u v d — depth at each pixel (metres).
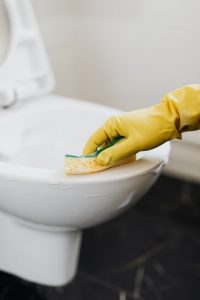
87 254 1.06
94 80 1.23
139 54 1.14
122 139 0.62
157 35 1.10
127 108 1.22
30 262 0.85
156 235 1.14
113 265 1.03
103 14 1.13
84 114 0.87
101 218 0.67
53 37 1.14
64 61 1.20
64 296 0.94
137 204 1.28
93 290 0.95
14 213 0.69
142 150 0.61
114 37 1.15
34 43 0.92
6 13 0.88
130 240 1.12
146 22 1.09
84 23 1.17
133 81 1.18
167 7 1.06
